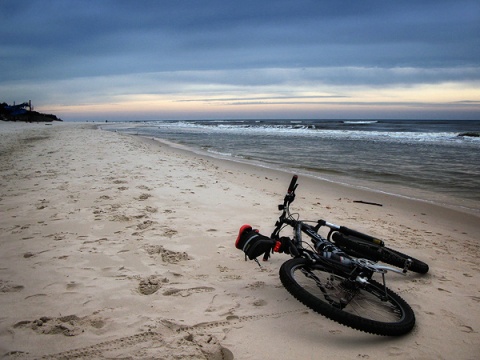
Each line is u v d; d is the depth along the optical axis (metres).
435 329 2.98
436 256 4.86
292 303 3.21
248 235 3.46
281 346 2.58
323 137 33.06
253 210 6.43
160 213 5.86
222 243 4.67
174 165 11.84
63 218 5.43
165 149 20.08
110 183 8.07
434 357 2.59
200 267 3.91
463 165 14.63
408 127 59.50
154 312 2.93
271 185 9.75
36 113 83.19
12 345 2.44
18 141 21.56
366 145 24.09
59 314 2.85
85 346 2.46
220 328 2.76
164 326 2.74
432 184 10.77
